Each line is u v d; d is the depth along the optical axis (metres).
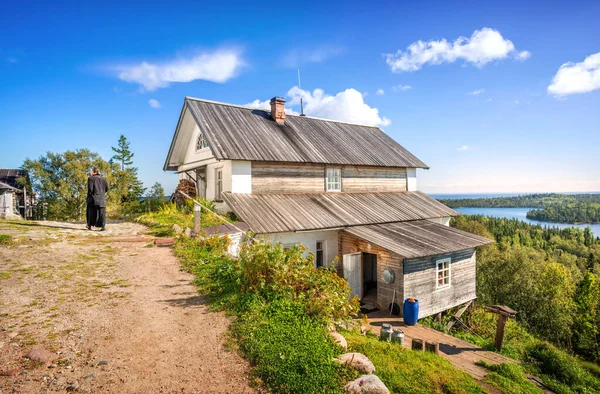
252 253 7.23
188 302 6.67
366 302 13.80
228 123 16.36
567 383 10.65
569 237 96.81
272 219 13.17
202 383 4.18
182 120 18.23
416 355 6.73
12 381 3.85
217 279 7.79
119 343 4.95
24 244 9.57
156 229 12.54
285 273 6.89
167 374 4.30
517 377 8.02
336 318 6.68
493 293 27.53
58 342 4.80
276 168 15.88
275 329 5.49
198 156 18.33
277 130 17.88
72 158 30.42
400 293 12.45
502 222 103.75
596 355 26.58
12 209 24.69
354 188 18.83
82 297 6.49
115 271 8.13
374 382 4.37
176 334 5.36
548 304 27.03
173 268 8.65
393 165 20.00
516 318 26.12
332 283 7.19
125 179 34.50
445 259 14.00
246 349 4.96
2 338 4.74
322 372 4.49
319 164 17.11
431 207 19.66
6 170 30.28
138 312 6.05
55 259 8.54
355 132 22.14
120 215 18.62
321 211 15.08
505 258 29.44
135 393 3.88
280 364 4.56
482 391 6.41
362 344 6.44
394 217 16.80
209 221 13.37
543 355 11.91
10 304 5.88
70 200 29.77
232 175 14.54
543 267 36.19
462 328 14.61
